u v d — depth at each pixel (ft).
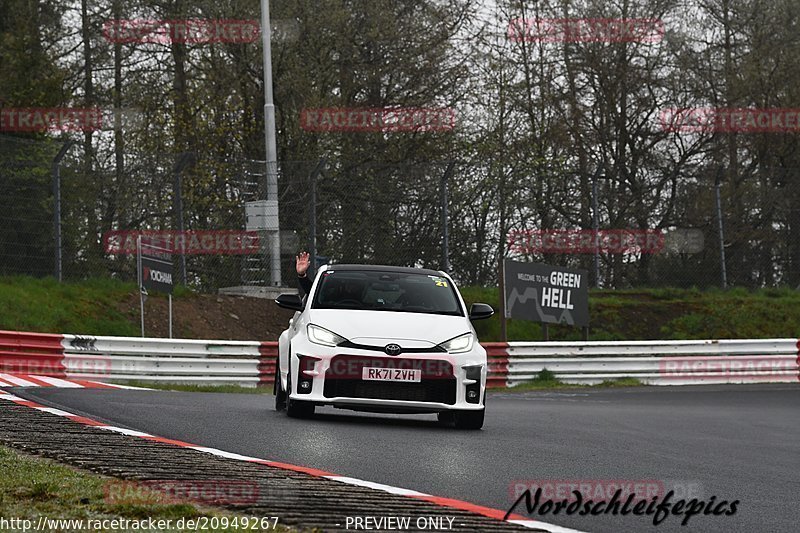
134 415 107.45
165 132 305.73
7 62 266.57
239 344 193.36
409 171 257.55
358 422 112.98
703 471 87.86
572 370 218.38
